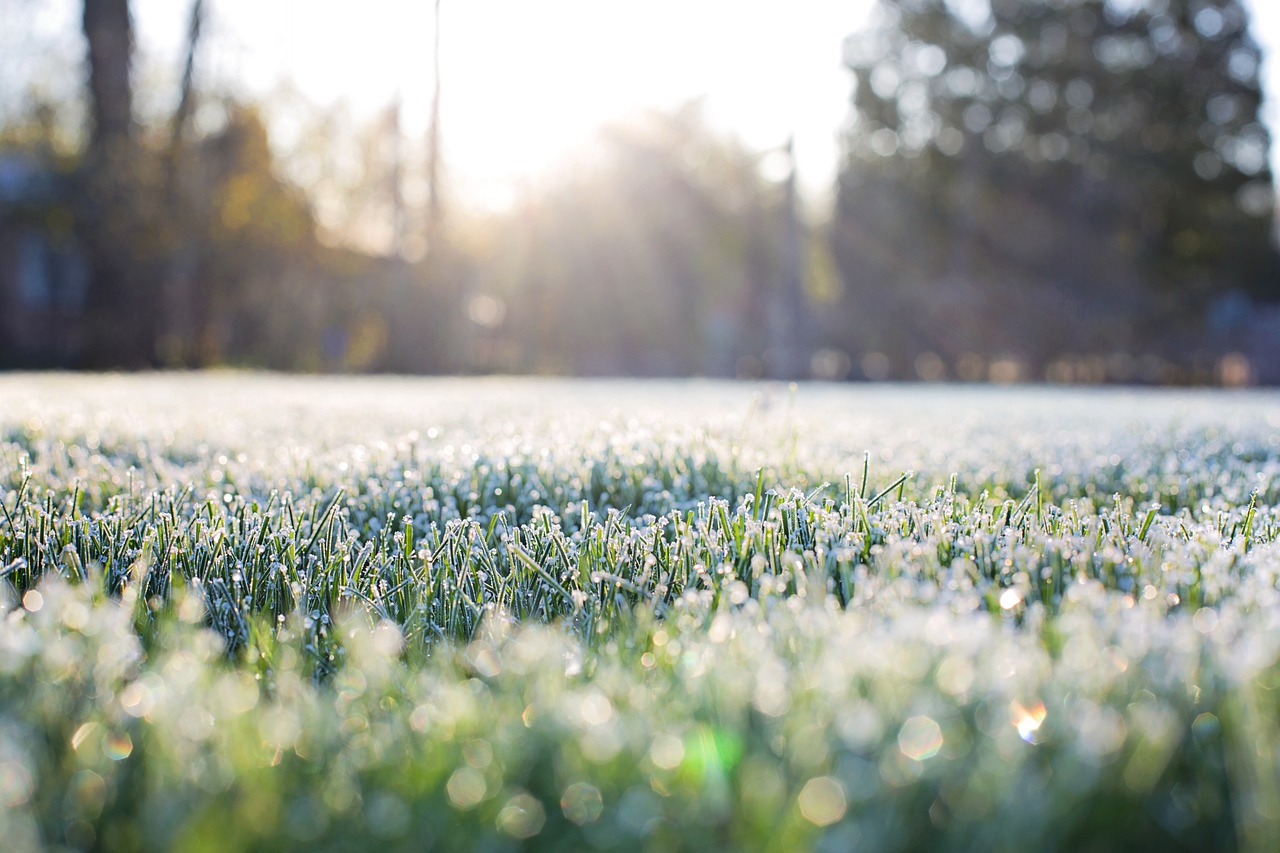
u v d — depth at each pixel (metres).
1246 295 35.69
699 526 2.07
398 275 24.02
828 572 1.79
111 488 2.85
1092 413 7.48
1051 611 1.63
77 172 18.67
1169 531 2.08
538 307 33.16
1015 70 34.66
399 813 0.96
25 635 1.25
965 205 34.22
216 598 1.84
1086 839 0.93
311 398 7.77
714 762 1.03
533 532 2.16
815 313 34.81
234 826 0.92
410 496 2.83
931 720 0.98
